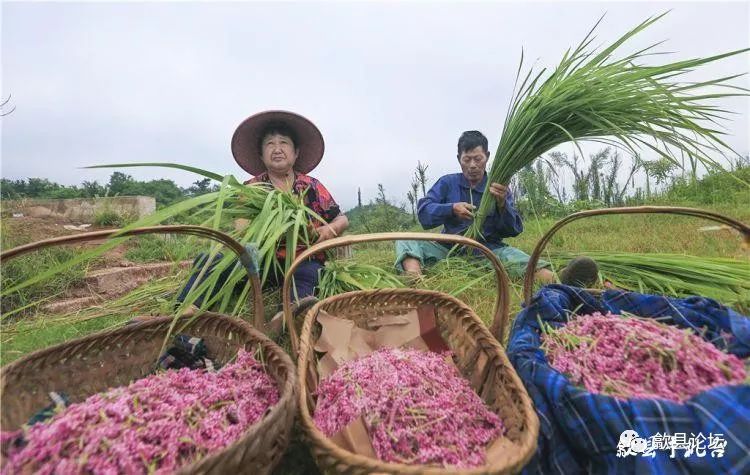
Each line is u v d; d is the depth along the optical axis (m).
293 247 1.75
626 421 0.97
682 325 1.43
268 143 2.48
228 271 2.00
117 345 1.34
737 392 1.01
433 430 1.09
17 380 1.12
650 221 4.64
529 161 2.49
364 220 9.02
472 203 3.07
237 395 1.15
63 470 0.84
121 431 0.94
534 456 1.07
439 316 1.64
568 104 2.14
